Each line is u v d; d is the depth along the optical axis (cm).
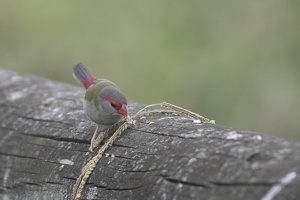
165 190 467
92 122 616
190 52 1266
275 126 1252
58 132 627
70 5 1341
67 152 597
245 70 1254
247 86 1252
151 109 632
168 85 1265
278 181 402
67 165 582
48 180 592
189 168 460
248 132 478
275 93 1252
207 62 1256
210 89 1248
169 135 516
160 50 1272
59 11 1345
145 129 546
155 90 1269
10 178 648
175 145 498
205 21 1277
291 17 1262
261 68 1259
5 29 1376
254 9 1269
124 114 571
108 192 521
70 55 1339
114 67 1298
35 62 1367
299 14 1259
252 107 1250
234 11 1274
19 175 636
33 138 650
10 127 693
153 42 1279
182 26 1277
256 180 413
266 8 1266
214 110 1248
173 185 464
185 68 1259
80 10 1335
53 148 616
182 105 1257
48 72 1361
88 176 539
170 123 541
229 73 1247
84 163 568
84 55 1327
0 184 658
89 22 1328
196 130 507
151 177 485
